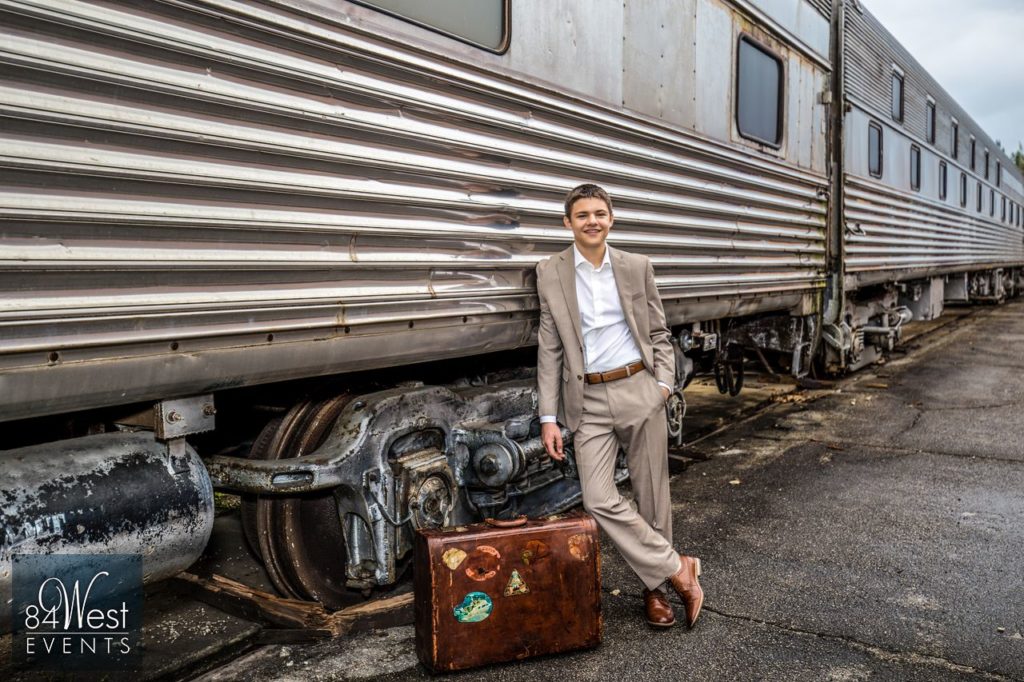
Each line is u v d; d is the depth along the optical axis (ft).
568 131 11.14
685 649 8.93
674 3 13.76
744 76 16.81
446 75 8.97
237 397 10.19
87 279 6.05
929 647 8.99
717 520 13.26
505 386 11.30
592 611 8.71
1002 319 50.03
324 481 8.66
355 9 7.87
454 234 9.29
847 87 23.06
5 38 5.45
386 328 8.54
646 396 9.16
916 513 13.50
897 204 29.58
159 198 6.46
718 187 15.65
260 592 9.41
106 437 7.37
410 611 9.48
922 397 24.21
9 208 5.53
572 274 9.21
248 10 6.87
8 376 5.67
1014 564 11.30
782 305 19.61
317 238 7.75
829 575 10.97
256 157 7.14
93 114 5.93
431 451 9.76
